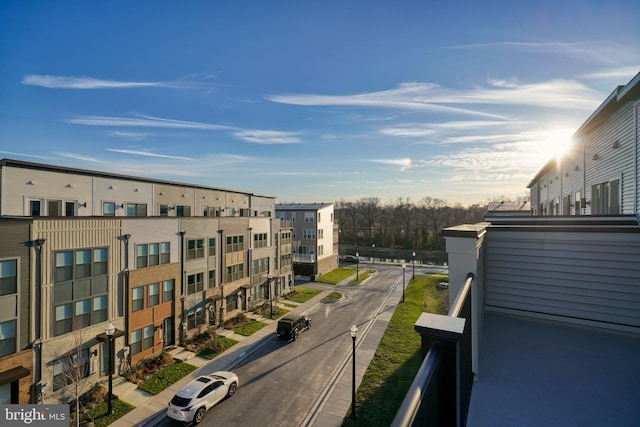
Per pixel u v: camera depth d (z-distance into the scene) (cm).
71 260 1231
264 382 1360
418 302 2581
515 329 508
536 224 679
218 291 2039
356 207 7431
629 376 383
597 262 489
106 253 1361
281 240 2905
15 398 1064
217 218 2048
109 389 1139
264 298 2594
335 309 2458
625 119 850
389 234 6538
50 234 1168
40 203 1395
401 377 1378
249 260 2402
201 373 1434
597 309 491
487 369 408
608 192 988
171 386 1324
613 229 477
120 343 1398
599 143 1059
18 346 1072
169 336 1680
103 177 1644
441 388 227
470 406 341
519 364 416
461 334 217
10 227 1064
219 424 1090
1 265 1046
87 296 1283
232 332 1941
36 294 1123
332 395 1257
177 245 1731
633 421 313
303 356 1611
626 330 473
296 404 1200
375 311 2380
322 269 3925
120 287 1416
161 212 1959
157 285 1602
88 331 1270
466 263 409
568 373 393
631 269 469
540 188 2355
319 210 3869
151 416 1127
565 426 311
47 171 1420
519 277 545
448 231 417
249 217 2400
